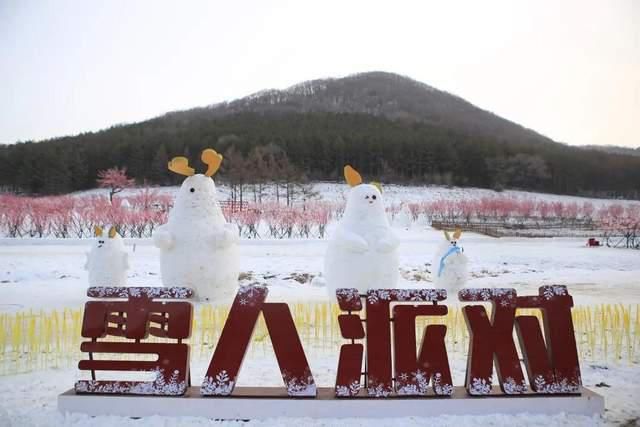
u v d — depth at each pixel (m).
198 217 8.52
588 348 6.85
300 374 4.54
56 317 6.79
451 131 73.75
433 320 7.62
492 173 57.16
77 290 10.67
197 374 5.64
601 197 54.78
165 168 52.31
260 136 61.06
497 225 32.25
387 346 4.59
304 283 12.05
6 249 18.22
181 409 4.48
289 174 47.78
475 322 4.68
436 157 58.44
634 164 58.72
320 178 55.22
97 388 4.59
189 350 4.70
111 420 4.40
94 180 51.59
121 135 63.75
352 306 4.66
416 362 4.58
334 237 8.37
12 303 9.22
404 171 57.97
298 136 61.28
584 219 37.00
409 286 11.88
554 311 4.72
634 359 6.43
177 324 4.62
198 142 58.44
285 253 17.69
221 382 4.52
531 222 36.25
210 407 4.47
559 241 24.47
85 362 4.61
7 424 4.32
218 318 7.40
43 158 48.44
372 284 7.98
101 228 9.78
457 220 35.66
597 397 4.59
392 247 8.02
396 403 4.47
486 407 4.52
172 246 8.38
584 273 14.65
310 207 31.14
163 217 25.83
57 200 32.62
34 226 24.91
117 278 9.59
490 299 4.72
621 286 12.02
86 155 52.75
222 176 49.41
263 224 29.36
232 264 8.77
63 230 23.97
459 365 6.09
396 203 45.09
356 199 8.30
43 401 4.88
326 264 8.56
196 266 8.34
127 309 4.65
